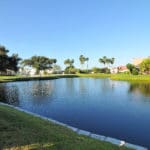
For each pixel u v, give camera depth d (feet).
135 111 76.13
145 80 265.95
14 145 28.43
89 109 80.28
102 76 406.62
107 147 32.01
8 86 188.75
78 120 62.85
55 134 34.78
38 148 28.02
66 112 74.49
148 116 67.72
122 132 50.83
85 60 522.88
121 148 32.73
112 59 504.43
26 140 30.40
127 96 118.73
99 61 507.30
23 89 162.30
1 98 112.16
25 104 92.07
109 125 57.06
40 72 480.64
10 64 326.03
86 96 120.57
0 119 39.55
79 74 459.73
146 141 44.60
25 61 473.26
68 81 271.49
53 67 528.63
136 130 52.42
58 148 28.76
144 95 122.42
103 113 72.79
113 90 153.99
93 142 33.68
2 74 367.25
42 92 142.31
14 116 43.45
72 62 531.50
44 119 50.37
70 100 104.47
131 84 209.67
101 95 124.98
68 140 32.55
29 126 37.58
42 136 32.76
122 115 69.51
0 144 28.45
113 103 94.38
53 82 249.75
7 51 323.37
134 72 334.44
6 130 33.91
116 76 325.21
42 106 87.15
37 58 474.08
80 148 29.66
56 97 116.16
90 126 56.29
